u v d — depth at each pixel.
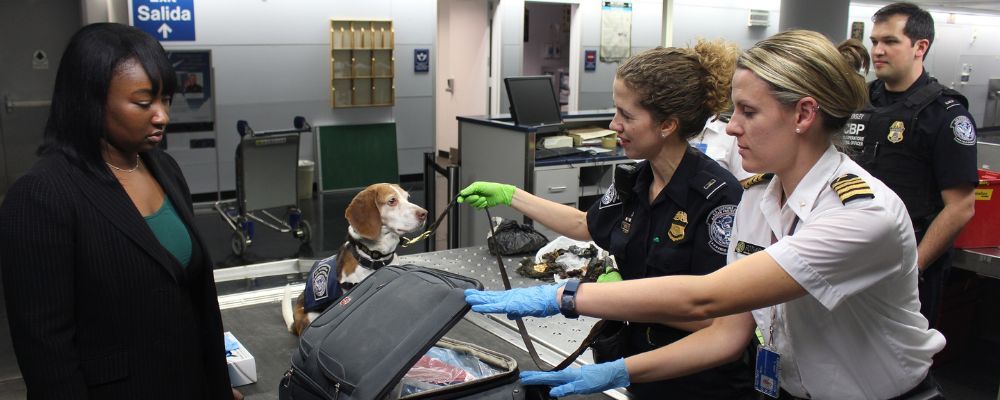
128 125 1.35
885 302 1.19
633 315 1.13
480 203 1.85
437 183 6.11
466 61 10.19
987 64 13.23
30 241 1.29
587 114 5.46
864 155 2.71
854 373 1.26
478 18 9.88
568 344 2.08
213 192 8.02
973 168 2.46
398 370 1.15
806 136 1.15
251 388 1.90
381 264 2.13
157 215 1.50
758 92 1.14
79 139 1.35
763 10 11.17
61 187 1.32
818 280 1.09
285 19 8.10
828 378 1.27
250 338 2.22
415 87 9.05
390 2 8.65
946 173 2.48
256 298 2.58
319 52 8.38
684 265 1.49
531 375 1.26
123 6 7.24
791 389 1.34
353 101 8.65
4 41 6.74
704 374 1.53
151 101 1.37
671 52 1.43
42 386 1.32
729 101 1.43
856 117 2.75
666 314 1.12
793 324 1.28
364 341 1.23
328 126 8.59
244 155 5.87
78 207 1.33
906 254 1.13
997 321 4.04
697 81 1.41
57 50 7.00
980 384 3.56
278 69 8.18
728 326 1.37
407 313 1.23
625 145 1.48
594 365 1.29
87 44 1.33
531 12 11.07
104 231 1.36
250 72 8.03
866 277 1.11
